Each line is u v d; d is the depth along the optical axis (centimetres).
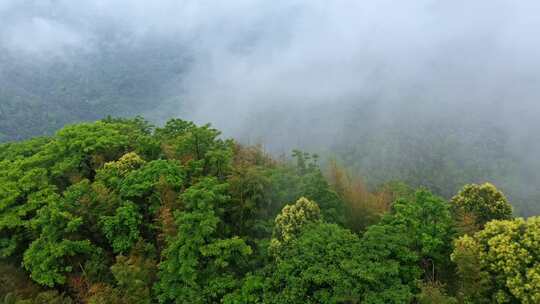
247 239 1441
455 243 1218
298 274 1112
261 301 1127
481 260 1146
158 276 1304
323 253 1145
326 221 1390
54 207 1442
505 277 1102
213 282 1225
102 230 1468
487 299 1117
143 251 1412
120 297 1256
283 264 1134
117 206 1518
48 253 1352
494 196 1519
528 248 1103
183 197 1383
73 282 1342
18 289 1388
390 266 1109
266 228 1406
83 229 1482
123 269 1245
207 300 1204
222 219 1522
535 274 1027
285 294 1078
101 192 1512
